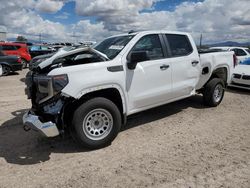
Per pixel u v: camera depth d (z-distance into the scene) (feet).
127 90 14.61
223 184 10.36
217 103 22.06
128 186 10.31
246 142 14.58
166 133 15.99
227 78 23.16
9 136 15.78
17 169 11.84
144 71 15.31
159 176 10.99
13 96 26.91
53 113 12.91
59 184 10.57
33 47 77.66
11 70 45.52
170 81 17.04
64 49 16.05
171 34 17.74
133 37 15.55
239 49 45.09
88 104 12.98
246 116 19.58
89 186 10.38
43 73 13.91
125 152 13.39
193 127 17.07
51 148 14.03
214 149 13.64
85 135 13.19
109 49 15.64
